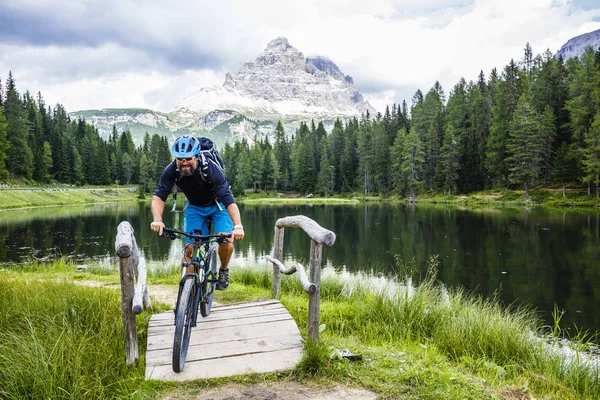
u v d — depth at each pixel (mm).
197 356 3549
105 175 105250
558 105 56500
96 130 130000
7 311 4504
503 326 5004
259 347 3707
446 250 19047
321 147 102250
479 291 12070
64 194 73875
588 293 11695
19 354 3303
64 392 2980
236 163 107062
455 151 62250
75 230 29250
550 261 16062
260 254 18984
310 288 3672
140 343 4098
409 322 5234
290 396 2961
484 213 38719
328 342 4031
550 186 51625
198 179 3838
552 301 11047
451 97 82812
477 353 4477
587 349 6371
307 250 20172
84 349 3496
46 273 10180
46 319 4238
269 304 4988
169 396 2971
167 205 62344
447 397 2988
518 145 49531
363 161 88250
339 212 46750
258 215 45094
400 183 70188
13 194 60250
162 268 10961
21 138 75062
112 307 4758
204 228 4340
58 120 115438
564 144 49312
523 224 27953
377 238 23578
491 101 66688
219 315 4605
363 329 5008
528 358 4449
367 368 3432
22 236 25688
